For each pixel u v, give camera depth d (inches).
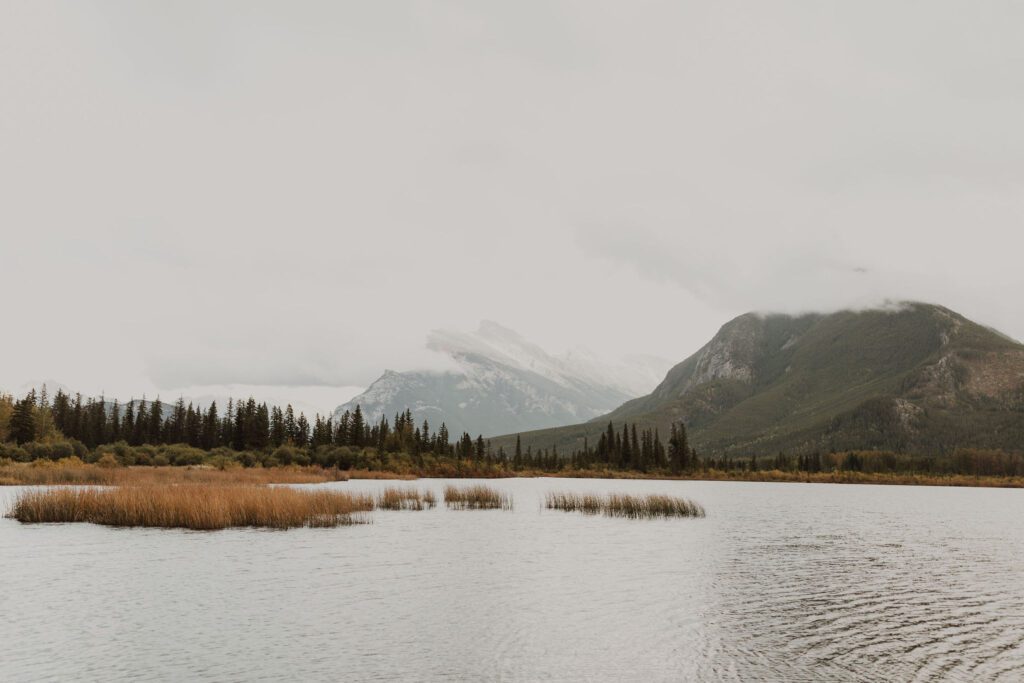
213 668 847.1
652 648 961.5
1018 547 2122.3
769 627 1083.9
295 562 1523.1
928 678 852.0
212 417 6781.5
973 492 6909.5
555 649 948.6
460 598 1232.2
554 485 5949.8
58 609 1100.5
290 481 3937.0
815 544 2111.2
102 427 6604.3
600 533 2192.4
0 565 1435.8
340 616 1093.8
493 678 831.7
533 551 1780.3
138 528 1968.5
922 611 1207.6
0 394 6151.6
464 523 2383.1
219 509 2011.6
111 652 900.6
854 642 1005.8
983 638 1033.5
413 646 948.0
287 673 834.2
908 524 2923.2
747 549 1939.0
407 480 5605.3
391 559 1592.0
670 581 1430.9
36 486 2974.9
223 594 1218.6
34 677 810.2
